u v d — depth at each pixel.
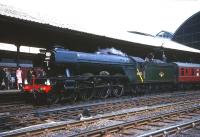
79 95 18.03
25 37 20.62
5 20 15.72
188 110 13.05
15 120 10.89
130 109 14.29
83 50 24.88
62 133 9.01
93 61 18.98
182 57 39.25
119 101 16.84
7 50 30.05
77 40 22.36
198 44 51.59
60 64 16.91
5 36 19.98
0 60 30.03
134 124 9.95
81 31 19.75
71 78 17.30
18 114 11.97
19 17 16.52
